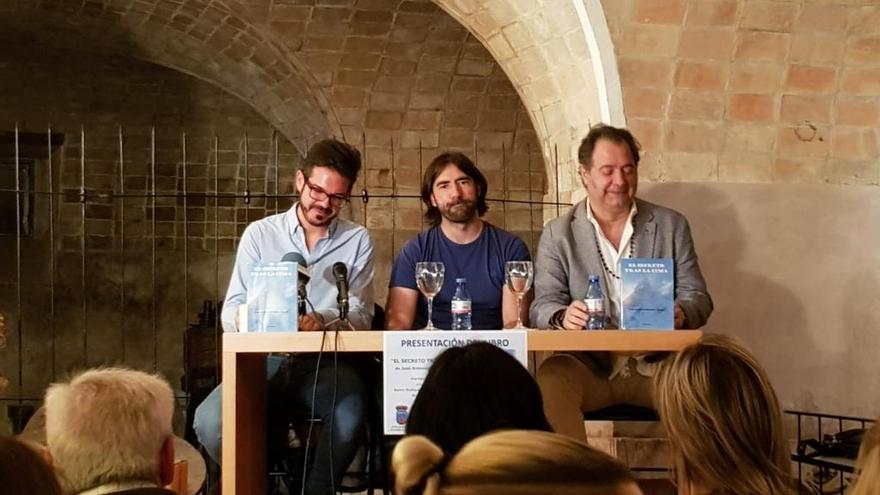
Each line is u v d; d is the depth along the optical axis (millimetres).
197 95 9805
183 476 3176
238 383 3162
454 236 3926
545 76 5422
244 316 3264
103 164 9789
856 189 4992
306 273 3379
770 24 4781
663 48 4785
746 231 4906
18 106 9578
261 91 8984
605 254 3732
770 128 4926
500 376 2188
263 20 7406
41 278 9680
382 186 7883
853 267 4980
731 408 2033
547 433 988
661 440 4609
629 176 3662
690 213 4867
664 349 3191
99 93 9695
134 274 9883
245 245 3746
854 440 4184
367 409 3645
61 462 2094
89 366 9766
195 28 8211
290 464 3809
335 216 3756
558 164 5555
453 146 8023
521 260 3893
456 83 7812
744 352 2117
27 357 9641
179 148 9859
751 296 4906
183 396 9094
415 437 1095
